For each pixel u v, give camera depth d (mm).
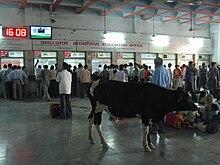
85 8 13055
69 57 14164
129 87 4688
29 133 5742
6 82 12242
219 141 5051
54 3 11898
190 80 9742
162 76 5652
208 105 6016
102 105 4766
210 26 17609
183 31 16938
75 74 13133
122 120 7160
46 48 13617
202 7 12891
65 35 13977
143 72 11352
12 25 13102
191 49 17094
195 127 6020
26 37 13180
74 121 7059
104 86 4797
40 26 13062
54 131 5922
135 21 15531
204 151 4434
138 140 5145
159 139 5195
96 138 5309
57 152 4406
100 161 3967
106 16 14898
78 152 4398
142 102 4559
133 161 3965
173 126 6148
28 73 13312
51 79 12508
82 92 12617
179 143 4910
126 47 15312
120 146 4734
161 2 11641
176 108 4738
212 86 11562
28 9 13320
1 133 5750
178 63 16750
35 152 4414
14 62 13211
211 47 17594
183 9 13320
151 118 4742
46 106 9773
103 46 14797
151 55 16094
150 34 15906
